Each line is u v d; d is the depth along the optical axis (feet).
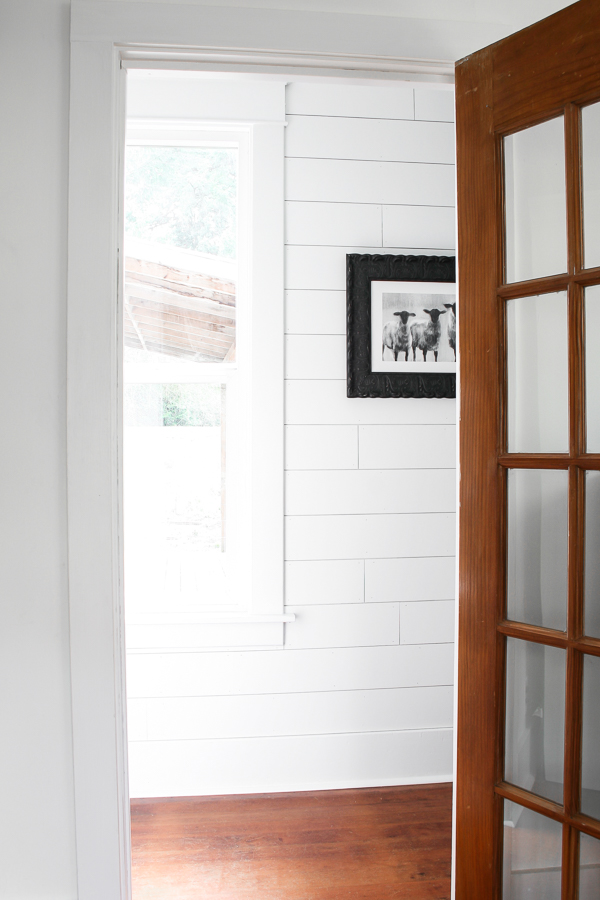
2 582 4.36
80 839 4.35
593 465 3.71
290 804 7.47
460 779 4.32
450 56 4.56
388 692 7.97
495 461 4.15
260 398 7.64
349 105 7.77
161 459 7.90
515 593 4.14
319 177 7.75
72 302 4.31
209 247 7.86
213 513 7.95
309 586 7.83
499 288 4.14
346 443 7.86
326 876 6.20
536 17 4.69
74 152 4.30
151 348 7.88
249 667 7.76
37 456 4.38
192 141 7.71
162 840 6.77
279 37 4.42
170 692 7.67
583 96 3.75
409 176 7.89
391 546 7.96
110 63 4.33
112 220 4.36
